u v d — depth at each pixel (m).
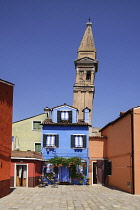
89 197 19.41
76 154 30.30
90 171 29.97
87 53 55.03
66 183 29.22
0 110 19.06
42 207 15.09
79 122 31.81
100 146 30.70
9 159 20.81
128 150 23.02
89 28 57.12
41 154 29.95
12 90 21.31
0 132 19.00
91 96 52.75
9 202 16.67
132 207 15.44
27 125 35.03
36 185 26.91
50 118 32.91
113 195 20.66
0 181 18.66
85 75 53.53
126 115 23.95
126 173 23.17
